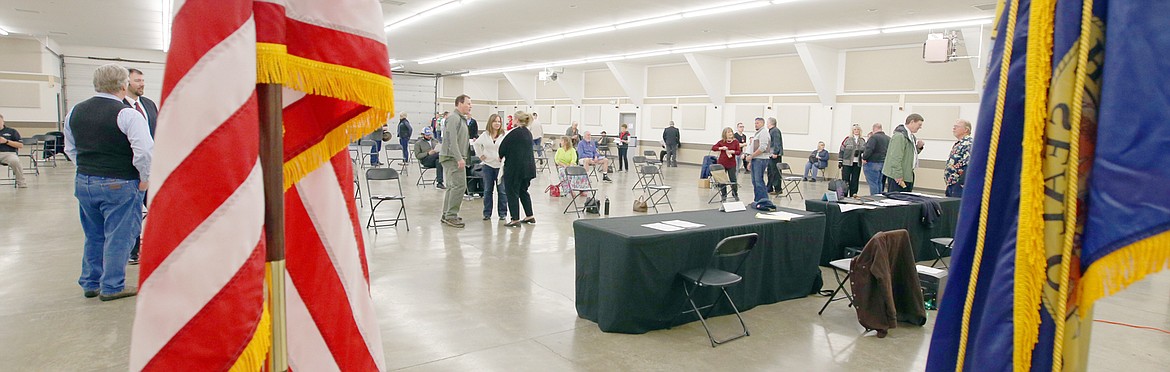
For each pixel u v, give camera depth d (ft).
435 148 33.40
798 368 10.05
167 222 2.69
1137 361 10.76
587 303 12.03
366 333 4.28
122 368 9.24
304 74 3.21
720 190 30.50
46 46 54.70
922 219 18.13
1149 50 2.42
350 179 4.26
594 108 71.05
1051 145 2.77
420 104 81.71
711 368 9.95
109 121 11.35
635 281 11.12
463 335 11.15
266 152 3.05
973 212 3.15
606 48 51.70
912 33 38.45
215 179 2.72
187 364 2.70
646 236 11.06
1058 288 2.80
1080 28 2.67
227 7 2.83
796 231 13.76
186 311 2.70
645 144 64.90
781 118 52.03
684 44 47.78
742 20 36.65
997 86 3.02
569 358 10.20
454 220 21.88
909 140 22.61
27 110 55.42
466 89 86.38
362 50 3.41
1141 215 2.40
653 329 11.55
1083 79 2.66
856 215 16.78
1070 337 2.82
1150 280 16.33
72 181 31.83
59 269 14.60
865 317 11.64
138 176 12.00
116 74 11.32
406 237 19.75
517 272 15.70
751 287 13.08
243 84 2.83
